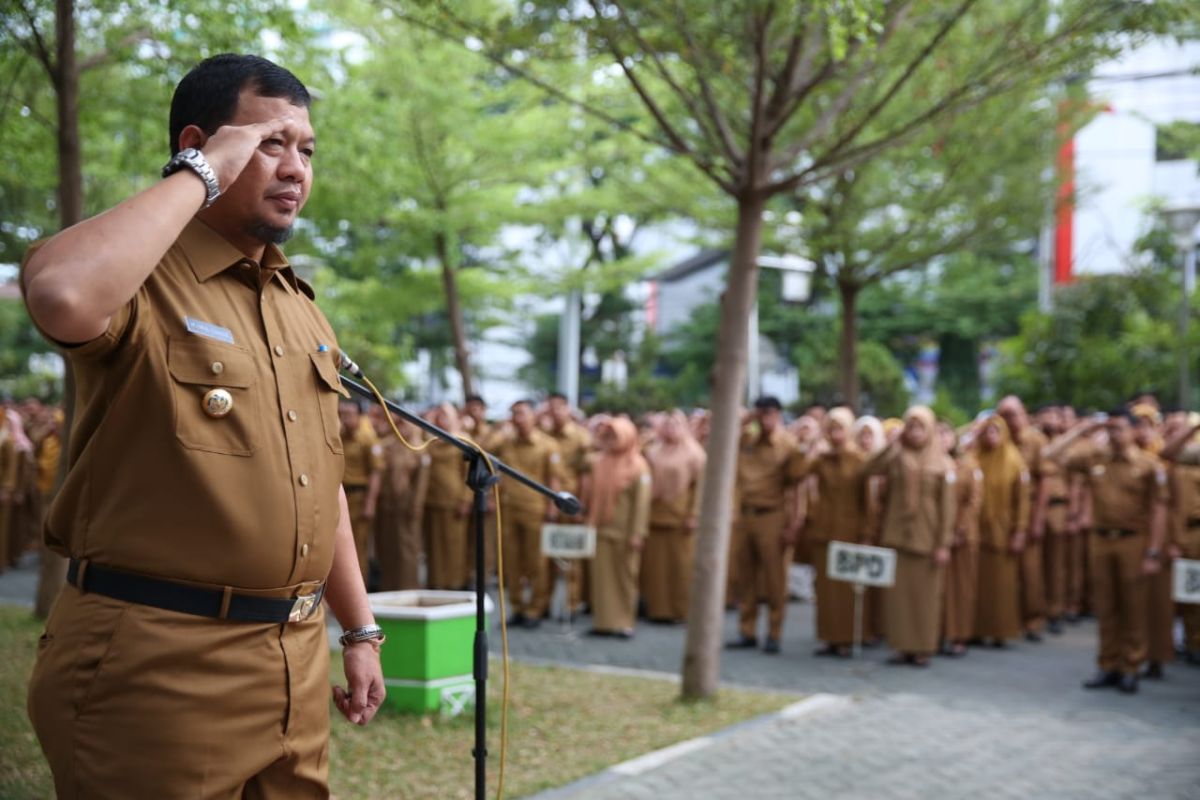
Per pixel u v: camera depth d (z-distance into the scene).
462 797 5.67
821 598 10.77
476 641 3.34
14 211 12.34
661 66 7.21
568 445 13.09
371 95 12.54
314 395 2.54
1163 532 9.17
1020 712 8.21
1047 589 12.71
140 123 9.70
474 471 3.38
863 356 26.98
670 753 6.62
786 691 8.62
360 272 16.27
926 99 9.76
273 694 2.42
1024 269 35.12
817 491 10.89
